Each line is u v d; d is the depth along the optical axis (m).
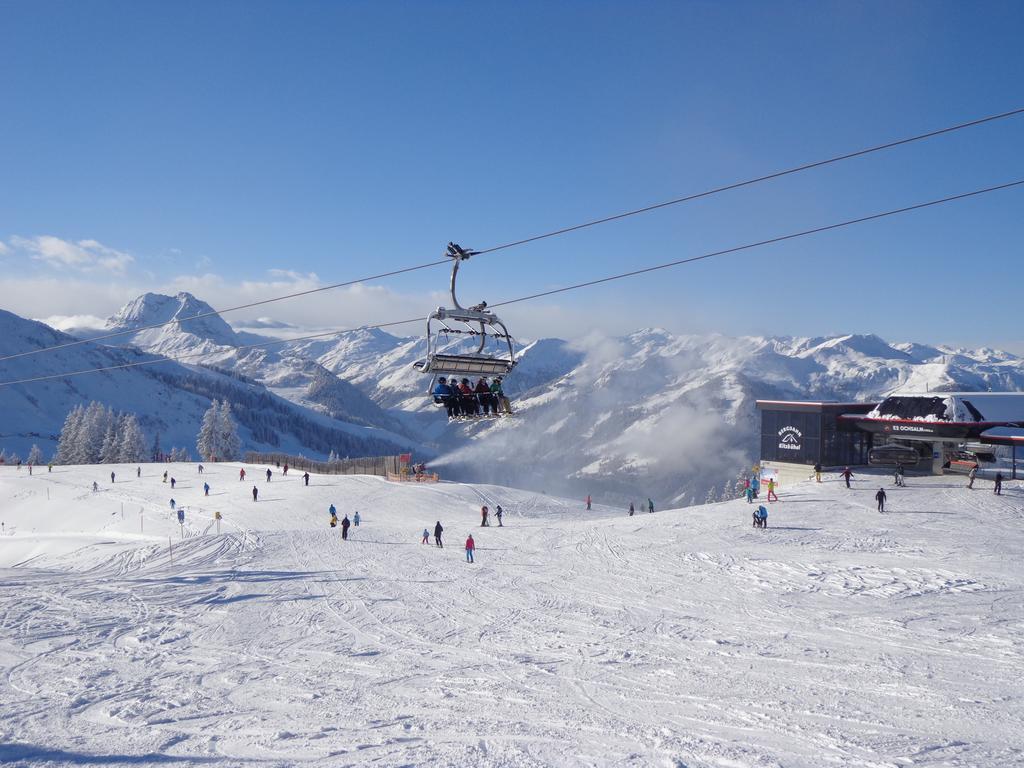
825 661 16.92
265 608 24.80
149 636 20.98
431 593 26.94
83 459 125.62
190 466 91.00
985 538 33.38
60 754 11.80
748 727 12.62
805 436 54.38
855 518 39.00
